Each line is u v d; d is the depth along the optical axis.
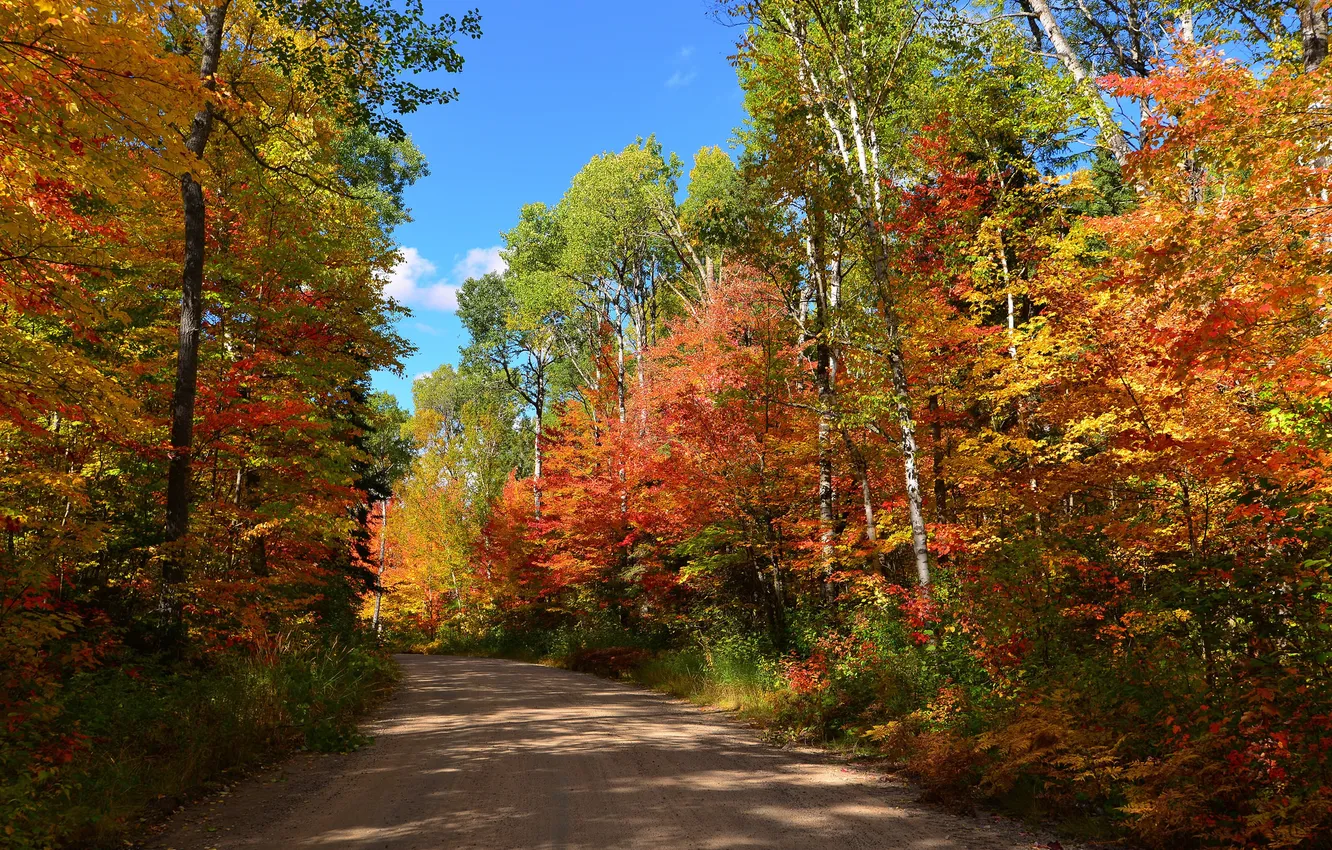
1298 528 6.37
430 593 45.09
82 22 4.96
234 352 14.29
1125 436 9.62
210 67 11.82
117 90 5.35
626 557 26.16
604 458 26.80
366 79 12.55
